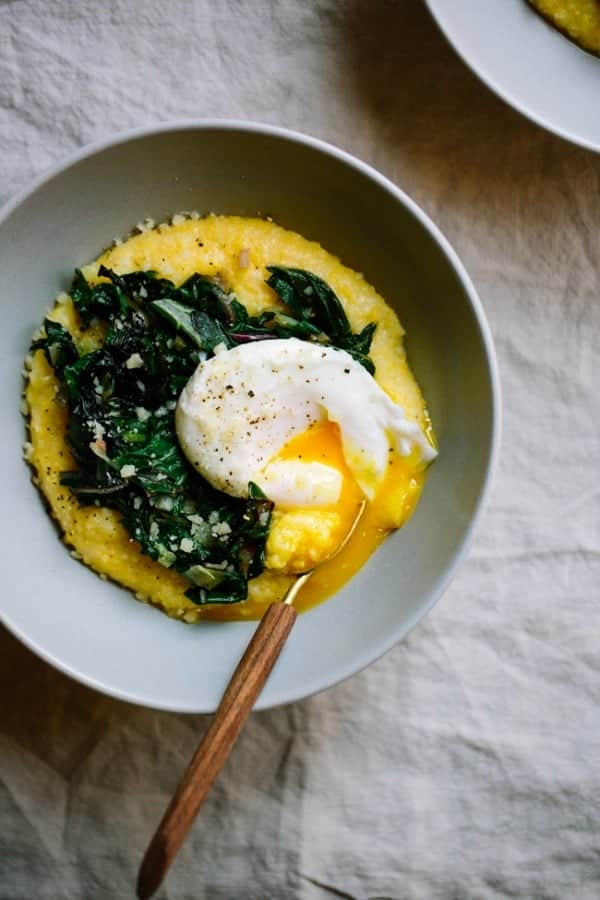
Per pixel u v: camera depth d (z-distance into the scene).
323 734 0.55
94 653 0.50
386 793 0.55
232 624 0.51
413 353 0.52
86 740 0.54
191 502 0.51
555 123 0.51
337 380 0.50
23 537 0.50
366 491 0.51
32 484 0.51
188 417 0.50
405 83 0.55
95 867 0.54
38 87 0.54
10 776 0.54
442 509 0.51
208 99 0.54
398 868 0.55
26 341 0.51
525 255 0.55
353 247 0.52
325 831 0.55
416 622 0.49
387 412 0.51
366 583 0.51
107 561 0.51
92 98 0.54
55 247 0.50
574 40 0.51
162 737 0.55
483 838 0.55
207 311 0.51
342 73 0.55
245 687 0.47
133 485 0.50
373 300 0.52
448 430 0.51
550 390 0.55
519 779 0.55
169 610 0.51
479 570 0.55
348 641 0.50
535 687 0.55
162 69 0.54
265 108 0.54
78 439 0.50
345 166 0.50
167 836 0.45
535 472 0.55
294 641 0.50
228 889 0.54
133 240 0.52
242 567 0.51
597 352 0.55
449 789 0.55
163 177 0.51
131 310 0.51
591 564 0.55
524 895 0.55
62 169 0.48
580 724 0.55
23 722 0.54
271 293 0.52
